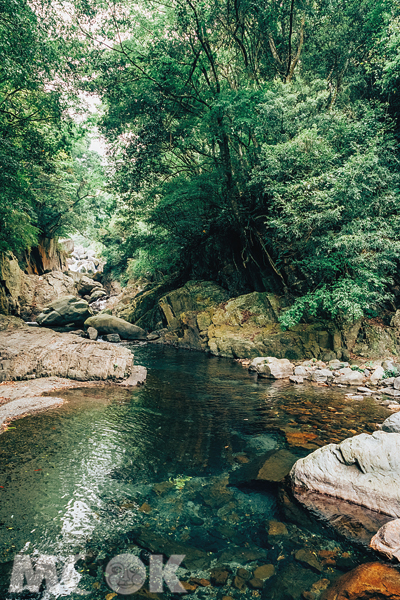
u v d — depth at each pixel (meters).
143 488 3.93
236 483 4.06
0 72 11.34
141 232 23.16
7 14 9.32
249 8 14.82
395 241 10.62
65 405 7.09
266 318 15.20
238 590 2.46
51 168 15.55
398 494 3.42
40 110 14.08
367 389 8.70
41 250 35.72
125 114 16.20
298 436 5.59
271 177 13.19
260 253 18.11
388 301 12.77
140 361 13.23
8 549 2.87
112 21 13.56
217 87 15.65
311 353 12.45
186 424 6.16
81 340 10.32
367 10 14.59
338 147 12.62
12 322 11.00
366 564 2.69
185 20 13.36
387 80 12.09
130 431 5.73
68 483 4.00
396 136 12.87
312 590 2.44
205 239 22.36
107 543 2.98
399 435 3.81
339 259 11.71
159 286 27.44
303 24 15.89
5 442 5.15
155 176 18.83
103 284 45.31
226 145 16.48
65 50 13.27
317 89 14.03
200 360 13.66
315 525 3.25
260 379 10.27
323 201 10.88
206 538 3.06
